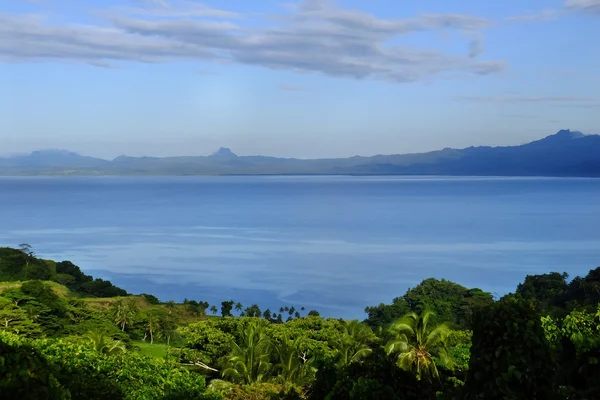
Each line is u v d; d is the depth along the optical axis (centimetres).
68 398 1032
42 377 966
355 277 17062
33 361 975
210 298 14650
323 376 1689
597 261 18275
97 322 7225
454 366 2650
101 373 1989
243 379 3903
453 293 10406
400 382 1502
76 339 5016
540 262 18325
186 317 10000
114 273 17512
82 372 1897
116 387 1928
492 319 1031
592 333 1224
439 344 2784
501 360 995
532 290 10012
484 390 999
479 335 1048
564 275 10425
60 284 11231
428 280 10781
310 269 18362
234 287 15888
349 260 19862
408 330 2806
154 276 17212
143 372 2172
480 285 15262
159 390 2084
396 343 2688
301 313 13375
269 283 16425
